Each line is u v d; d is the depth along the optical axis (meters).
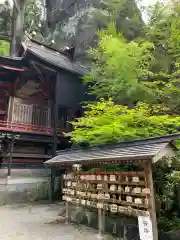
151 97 8.94
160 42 11.02
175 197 6.14
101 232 5.47
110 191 5.39
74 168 6.90
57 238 5.38
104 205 5.47
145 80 10.52
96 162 5.25
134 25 14.64
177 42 10.20
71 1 25.12
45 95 14.95
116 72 9.26
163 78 10.70
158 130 7.05
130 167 6.20
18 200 11.30
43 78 14.43
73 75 14.11
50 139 13.56
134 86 8.67
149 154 4.00
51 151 14.55
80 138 8.16
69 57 18.09
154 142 4.75
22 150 13.75
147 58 9.86
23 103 14.75
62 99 13.34
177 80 8.76
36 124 14.89
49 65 13.19
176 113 9.11
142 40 11.02
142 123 7.30
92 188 6.07
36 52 13.83
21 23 22.11
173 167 5.98
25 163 13.48
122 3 15.52
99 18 18.34
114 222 5.65
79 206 6.95
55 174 12.38
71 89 13.87
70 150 7.52
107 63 9.55
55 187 12.62
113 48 8.80
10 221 7.21
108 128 6.66
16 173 12.30
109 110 7.72
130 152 4.75
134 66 8.81
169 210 6.00
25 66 13.72
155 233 4.09
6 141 11.71
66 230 6.08
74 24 22.97
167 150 4.37
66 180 7.38
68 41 22.72
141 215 4.42
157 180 6.15
